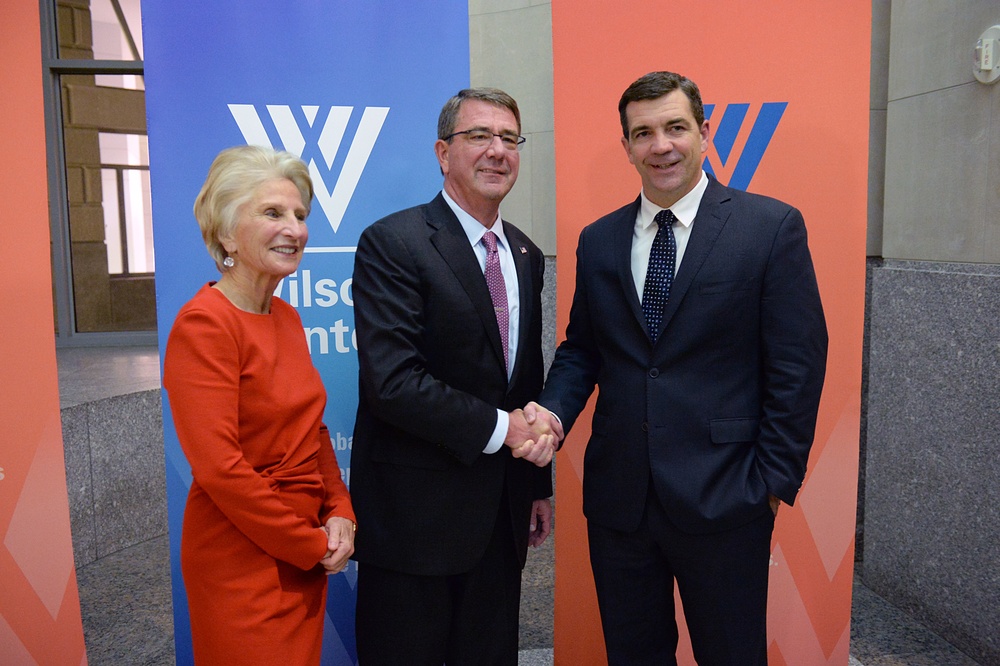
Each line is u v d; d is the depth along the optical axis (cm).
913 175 279
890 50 291
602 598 187
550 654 266
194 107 209
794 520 234
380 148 218
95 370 409
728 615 174
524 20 353
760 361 176
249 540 146
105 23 489
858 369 228
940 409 267
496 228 186
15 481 211
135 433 355
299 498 152
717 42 221
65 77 481
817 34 218
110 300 506
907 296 280
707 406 171
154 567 333
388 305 169
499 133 175
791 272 169
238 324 144
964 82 250
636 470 175
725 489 169
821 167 222
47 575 216
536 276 193
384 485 177
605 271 183
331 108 215
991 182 240
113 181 500
